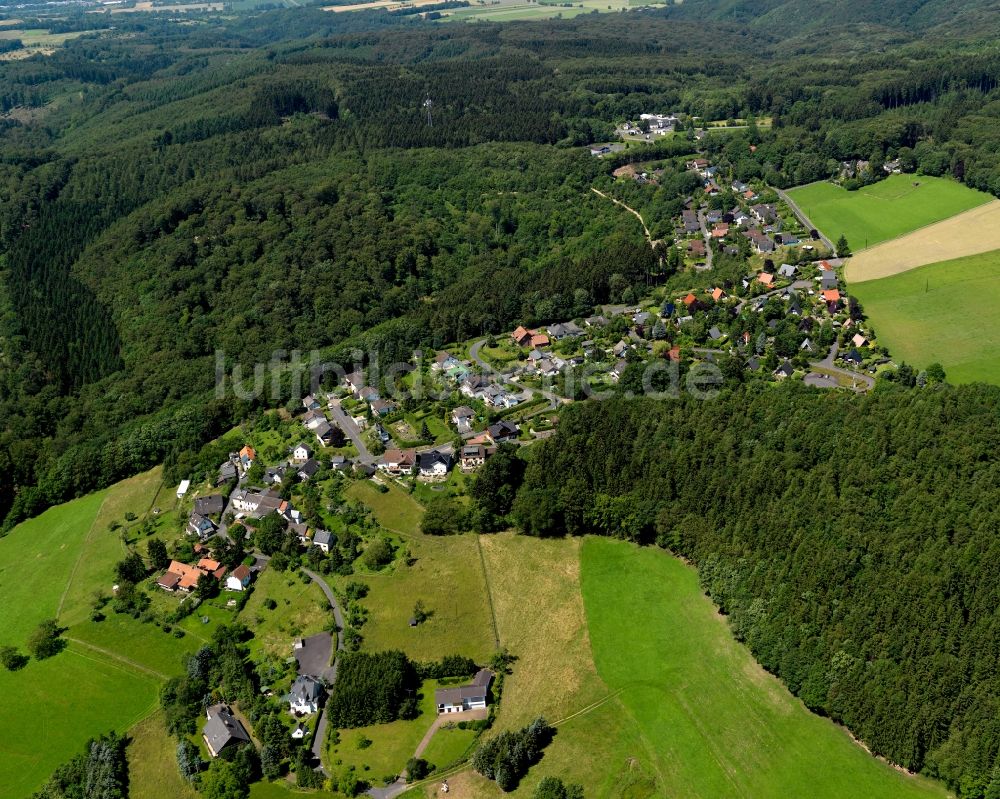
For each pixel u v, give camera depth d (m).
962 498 160.38
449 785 138.00
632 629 165.75
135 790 143.25
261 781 141.75
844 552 158.12
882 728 136.25
